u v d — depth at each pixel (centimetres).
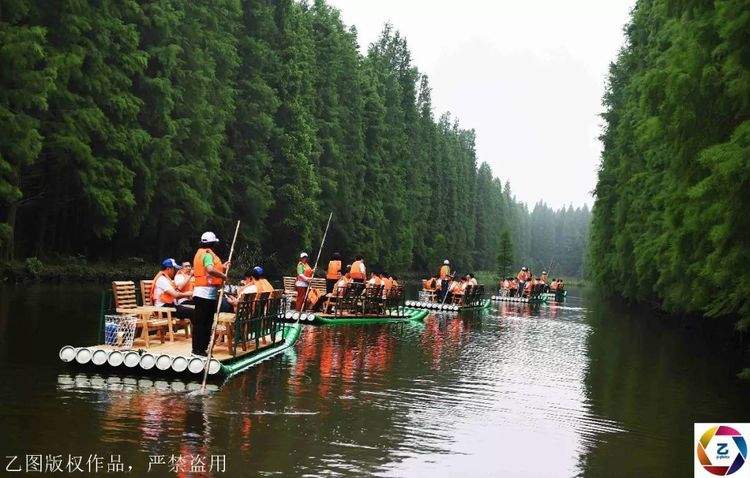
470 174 12294
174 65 3459
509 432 970
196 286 1248
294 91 4988
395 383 1266
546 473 803
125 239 3766
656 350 2069
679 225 1698
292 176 4850
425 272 8800
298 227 4869
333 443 845
